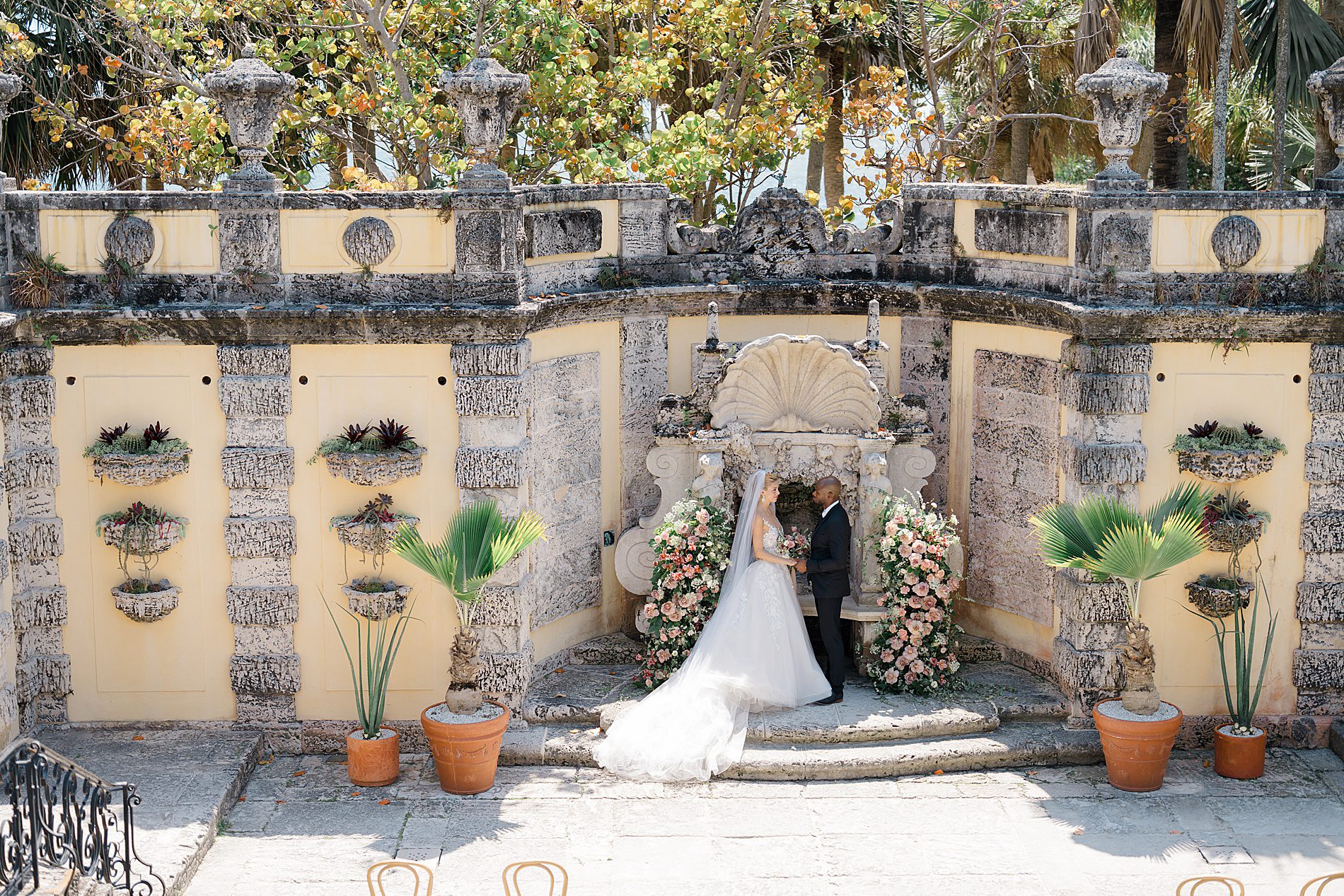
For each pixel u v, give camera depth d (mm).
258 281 9781
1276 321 9859
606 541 11570
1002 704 10445
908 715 10250
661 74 14742
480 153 9773
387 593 9938
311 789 9664
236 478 9930
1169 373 10031
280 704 10281
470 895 8219
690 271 11617
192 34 14320
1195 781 9836
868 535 10969
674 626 10578
